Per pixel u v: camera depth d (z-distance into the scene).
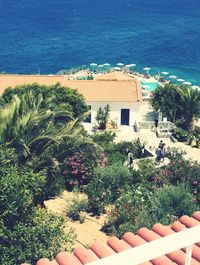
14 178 18.62
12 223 18.52
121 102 53.41
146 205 26.83
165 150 41.88
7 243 17.98
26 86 42.69
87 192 30.08
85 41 120.69
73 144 28.06
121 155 37.88
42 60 103.62
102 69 90.25
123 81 55.97
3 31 135.88
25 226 18.53
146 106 59.69
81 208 28.33
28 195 18.72
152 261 8.91
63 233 20.22
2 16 161.62
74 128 28.70
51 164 26.69
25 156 25.09
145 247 6.31
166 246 6.35
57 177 29.30
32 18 156.75
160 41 119.62
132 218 25.83
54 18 155.88
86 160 32.19
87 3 188.38
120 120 53.97
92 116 53.78
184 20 149.38
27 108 26.48
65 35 128.75
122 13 163.75
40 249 18.14
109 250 9.49
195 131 52.88
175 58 104.56
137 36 125.88
